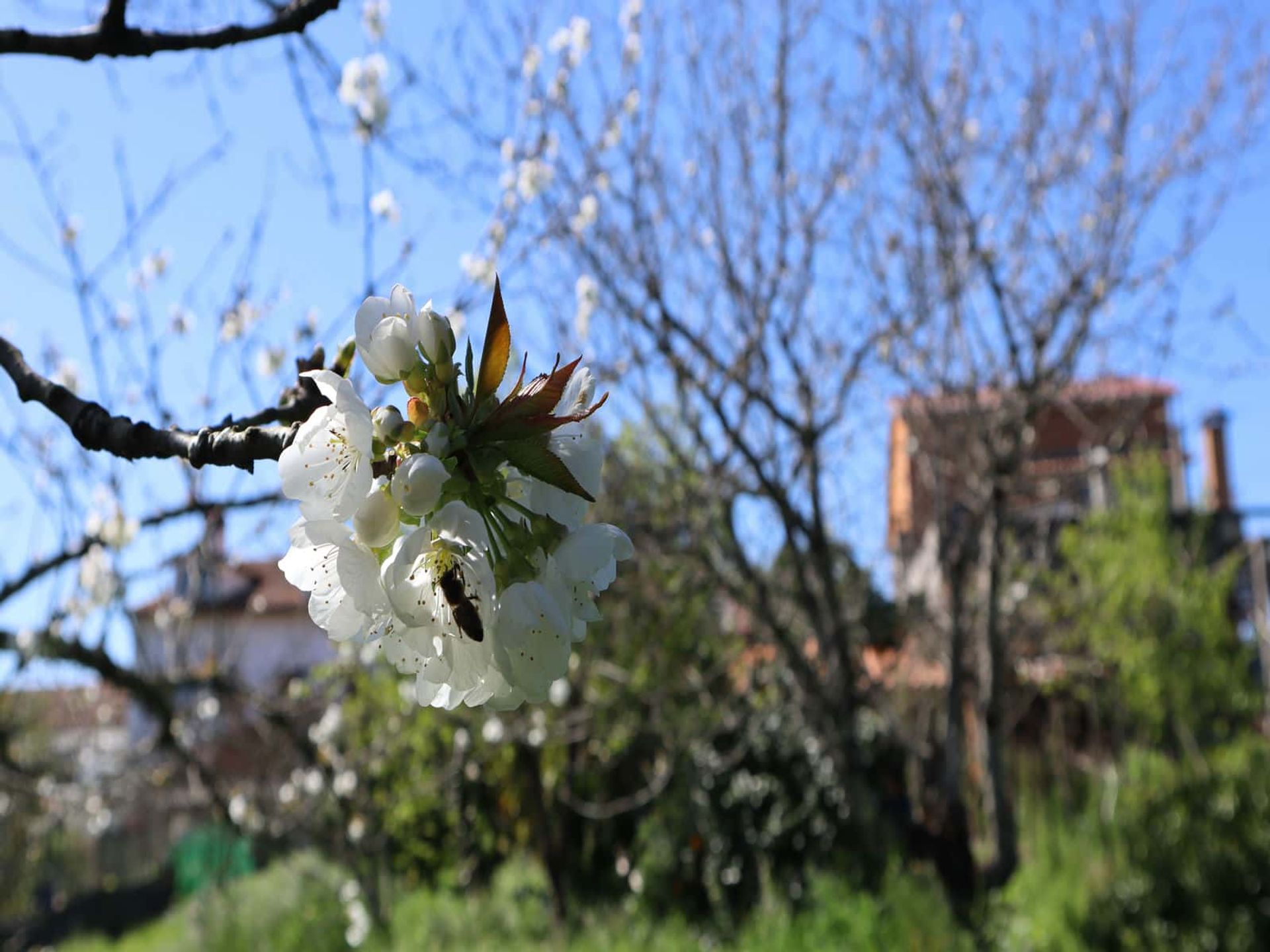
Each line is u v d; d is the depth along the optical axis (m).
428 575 1.08
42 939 12.30
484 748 8.73
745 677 8.92
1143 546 10.36
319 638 14.76
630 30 6.69
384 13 4.88
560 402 1.19
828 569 6.65
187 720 7.58
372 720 8.90
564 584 1.13
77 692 11.28
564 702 8.09
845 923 7.11
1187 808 7.77
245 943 9.19
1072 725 11.80
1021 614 9.15
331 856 10.24
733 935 8.26
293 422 1.51
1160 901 7.19
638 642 7.94
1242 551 10.67
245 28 1.81
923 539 8.55
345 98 4.36
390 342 1.11
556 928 8.61
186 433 1.38
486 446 1.11
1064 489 10.07
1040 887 7.46
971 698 9.59
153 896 13.49
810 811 9.05
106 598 5.48
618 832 10.46
